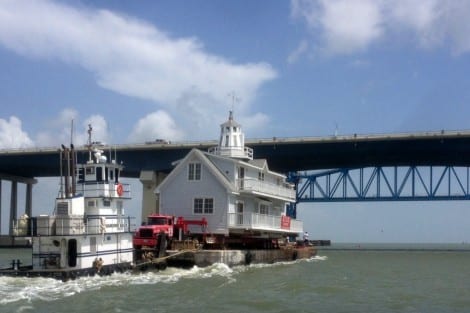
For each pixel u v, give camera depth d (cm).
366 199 12244
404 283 4900
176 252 5772
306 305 3534
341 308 3453
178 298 3703
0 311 3142
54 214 4503
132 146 11131
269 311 3303
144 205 11294
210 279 4788
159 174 11450
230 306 3441
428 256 10438
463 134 9850
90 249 4538
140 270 5044
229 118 7931
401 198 12075
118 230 4934
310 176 12631
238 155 7588
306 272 5822
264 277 5100
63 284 4131
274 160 11250
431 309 3475
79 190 4784
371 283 4847
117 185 4878
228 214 6631
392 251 13750
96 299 3581
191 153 6825
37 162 12294
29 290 3834
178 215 6838
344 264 7406
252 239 7181
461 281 5138
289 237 9444
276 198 7650
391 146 10350
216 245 6562
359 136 10238
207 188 6756
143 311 3228
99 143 6166
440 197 11856
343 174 12531
